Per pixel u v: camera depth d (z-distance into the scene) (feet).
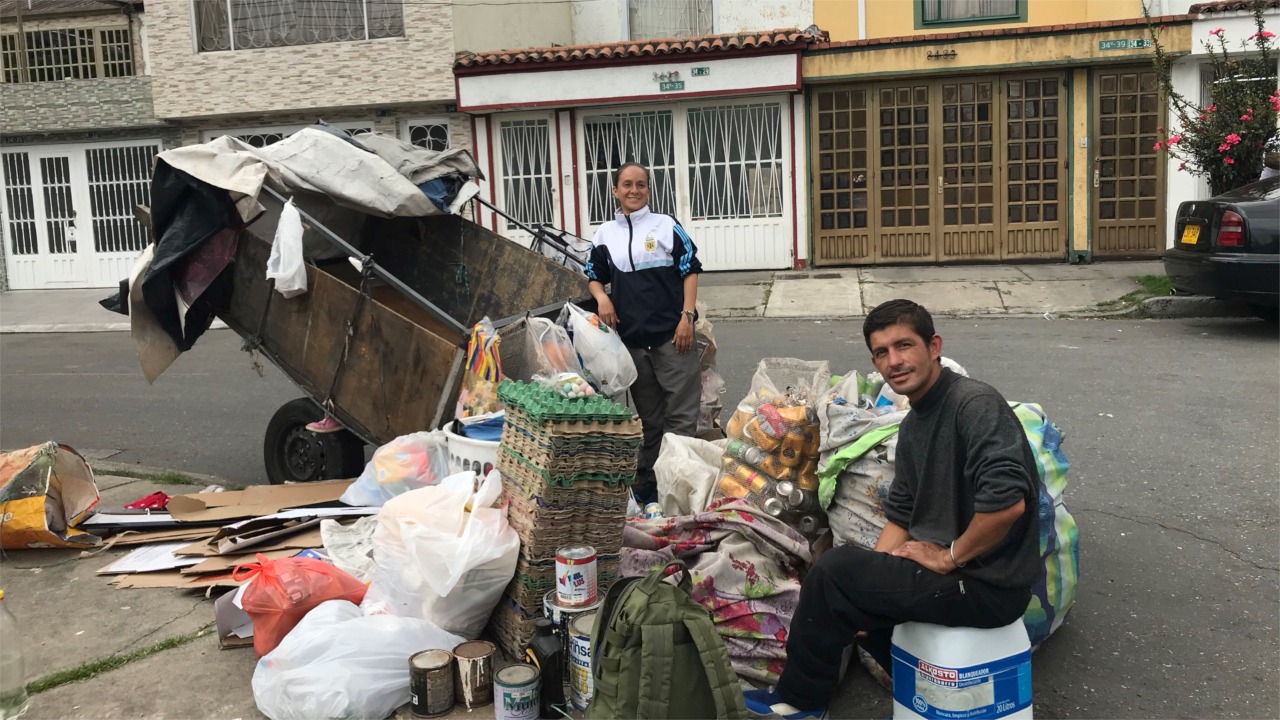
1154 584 14.61
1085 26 42.50
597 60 46.29
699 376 18.42
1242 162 36.58
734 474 13.88
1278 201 29.43
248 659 12.82
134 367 35.01
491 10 50.85
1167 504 17.51
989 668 9.84
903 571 9.96
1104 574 15.02
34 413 28.35
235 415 27.53
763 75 45.06
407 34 49.85
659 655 9.24
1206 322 33.55
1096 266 43.88
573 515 12.01
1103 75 43.80
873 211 46.57
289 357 18.94
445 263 22.82
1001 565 9.78
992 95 44.70
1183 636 13.10
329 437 18.99
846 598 10.23
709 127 47.37
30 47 56.70
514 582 12.35
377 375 17.44
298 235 17.83
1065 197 44.83
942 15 49.14
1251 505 17.21
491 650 11.56
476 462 14.67
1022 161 44.93
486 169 49.73
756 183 47.37
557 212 49.39
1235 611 13.67
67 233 56.49
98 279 56.54
